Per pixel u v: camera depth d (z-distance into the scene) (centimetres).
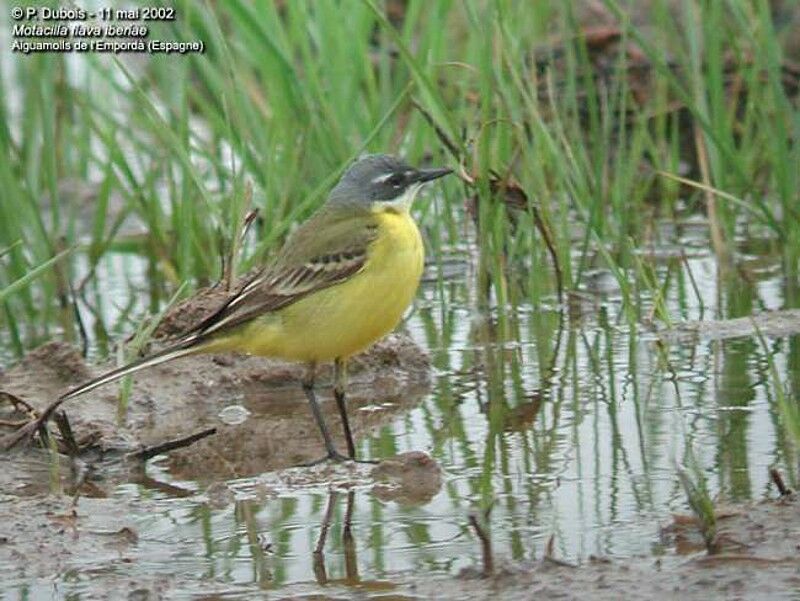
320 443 1256
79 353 1416
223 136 1753
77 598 948
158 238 1748
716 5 1695
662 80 1848
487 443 1212
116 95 2131
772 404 1258
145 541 1039
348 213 1222
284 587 948
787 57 2073
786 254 1616
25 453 1246
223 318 1203
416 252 1218
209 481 1172
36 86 1791
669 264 1705
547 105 1927
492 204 1565
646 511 1045
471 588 933
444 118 1625
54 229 1734
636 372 1371
